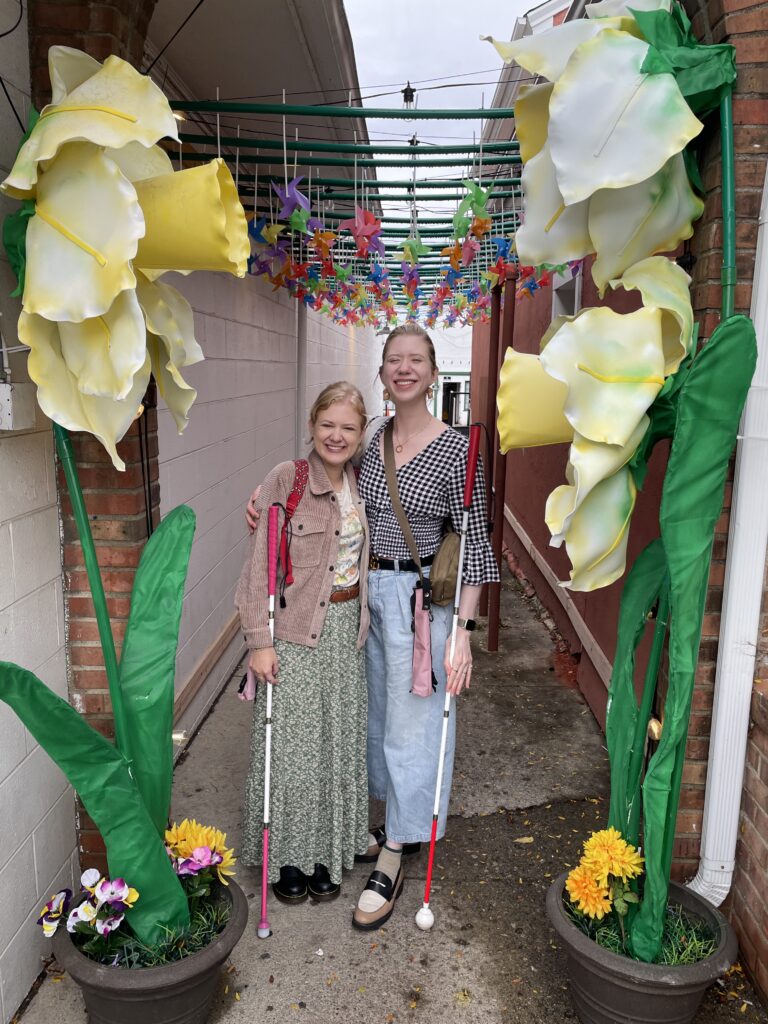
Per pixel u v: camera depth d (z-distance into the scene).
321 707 2.34
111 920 1.75
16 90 1.86
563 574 5.23
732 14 1.82
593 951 1.79
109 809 1.71
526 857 2.74
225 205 1.52
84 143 1.41
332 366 9.33
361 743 2.45
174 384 1.77
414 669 2.33
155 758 1.89
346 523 2.33
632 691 1.91
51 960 2.12
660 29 1.64
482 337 10.79
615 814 2.00
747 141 1.89
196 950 1.85
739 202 1.94
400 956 2.23
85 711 2.24
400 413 2.34
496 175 3.77
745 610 2.10
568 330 1.57
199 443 3.82
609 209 1.64
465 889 2.55
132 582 2.18
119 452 2.12
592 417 1.55
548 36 1.61
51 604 2.10
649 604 1.90
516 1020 2.01
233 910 1.92
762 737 2.09
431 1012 2.03
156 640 1.89
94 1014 1.81
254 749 2.41
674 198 1.68
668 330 1.69
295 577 2.29
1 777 1.84
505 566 7.41
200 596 3.87
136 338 1.46
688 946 1.87
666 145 1.48
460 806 3.08
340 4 2.79
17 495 1.91
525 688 4.37
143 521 2.21
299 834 2.40
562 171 1.51
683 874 2.32
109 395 1.50
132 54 2.07
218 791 3.10
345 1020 2.00
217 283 4.11
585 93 1.48
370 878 2.40
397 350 2.26
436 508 2.33
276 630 2.32
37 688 1.52
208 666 3.87
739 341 1.52
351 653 2.36
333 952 2.24
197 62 3.26
